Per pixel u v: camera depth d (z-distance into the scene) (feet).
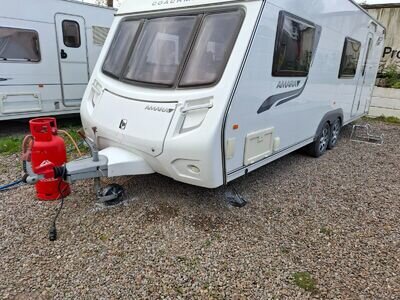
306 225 9.91
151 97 9.53
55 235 8.49
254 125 10.14
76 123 21.44
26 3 17.16
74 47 19.76
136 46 10.92
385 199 12.10
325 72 14.76
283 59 10.78
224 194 11.53
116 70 11.19
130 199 10.78
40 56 18.22
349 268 7.99
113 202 10.44
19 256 7.80
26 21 17.31
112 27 12.41
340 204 11.49
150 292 6.91
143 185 11.92
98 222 9.36
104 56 12.12
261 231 9.42
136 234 8.89
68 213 9.76
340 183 13.51
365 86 22.03
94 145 11.53
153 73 10.05
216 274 7.54
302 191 12.43
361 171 15.20
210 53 9.23
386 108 31.04
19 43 17.26
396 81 32.04
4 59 16.76
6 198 10.53
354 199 11.97
